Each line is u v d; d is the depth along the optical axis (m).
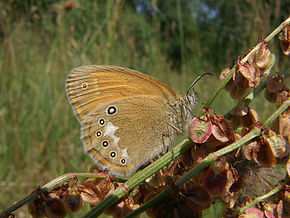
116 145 0.06
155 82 0.06
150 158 0.06
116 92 0.06
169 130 0.06
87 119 0.06
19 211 0.09
